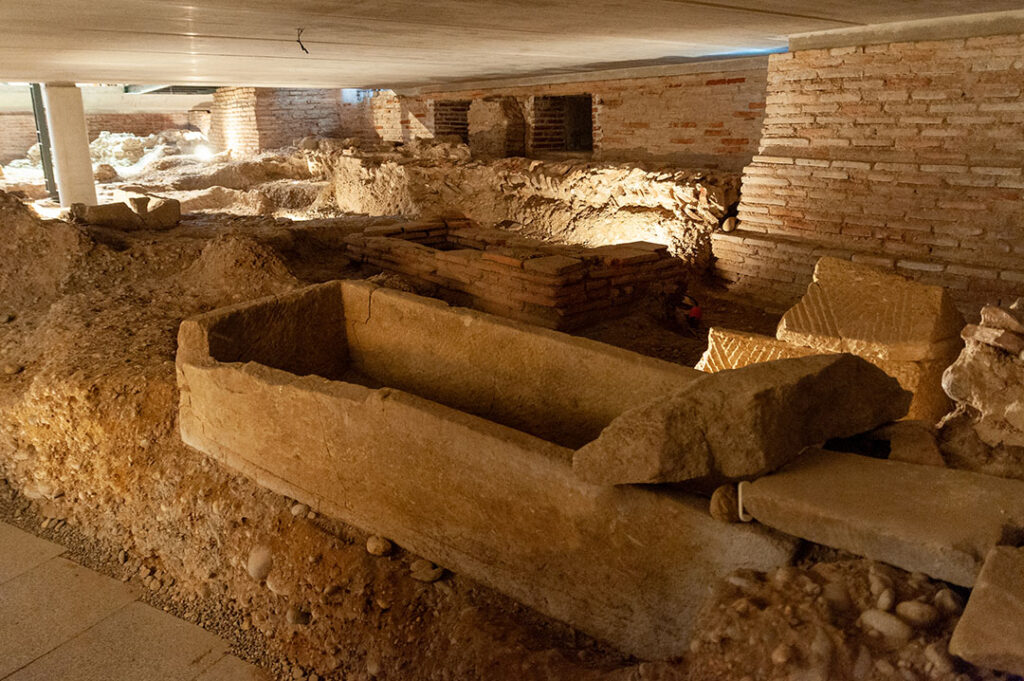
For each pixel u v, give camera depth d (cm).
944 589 168
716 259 705
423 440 252
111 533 353
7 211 571
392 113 1361
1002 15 509
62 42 611
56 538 362
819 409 216
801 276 636
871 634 164
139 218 780
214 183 1373
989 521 175
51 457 376
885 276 328
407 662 249
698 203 717
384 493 272
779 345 337
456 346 347
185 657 284
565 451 222
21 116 1738
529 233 883
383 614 260
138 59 772
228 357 336
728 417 198
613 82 941
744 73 795
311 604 278
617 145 960
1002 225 536
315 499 297
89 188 1154
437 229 736
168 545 331
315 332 382
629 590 216
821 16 512
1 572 335
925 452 220
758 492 192
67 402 365
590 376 301
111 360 391
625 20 514
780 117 655
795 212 651
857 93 598
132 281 551
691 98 857
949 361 313
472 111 1116
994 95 529
